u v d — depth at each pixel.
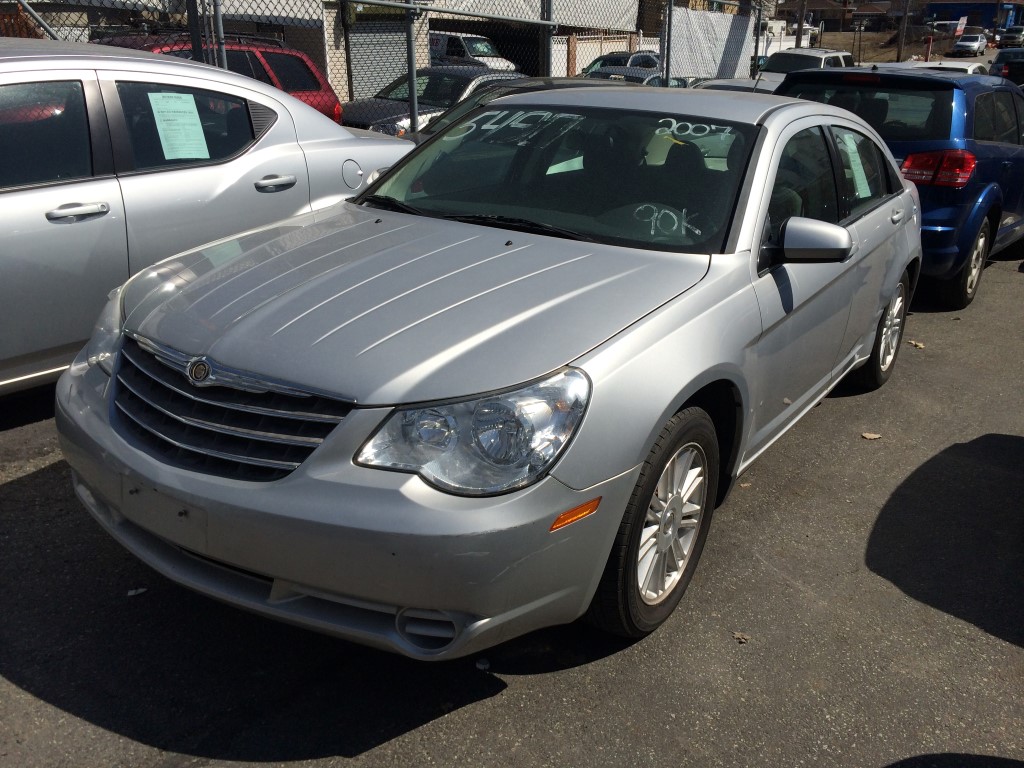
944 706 2.95
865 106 7.17
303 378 2.56
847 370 4.83
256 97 5.35
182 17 9.91
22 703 2.75
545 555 2.53
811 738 2.78
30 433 4.50
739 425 3.38
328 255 3.29
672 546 3.15
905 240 5.15
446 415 2.47
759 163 3.66
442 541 2.37
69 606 3.22
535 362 2.60
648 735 2.75
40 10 8.98
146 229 4.72
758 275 3.43
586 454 2.58
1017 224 8.18
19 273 4.27
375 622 2.53
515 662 3.03
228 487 2.53
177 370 2.77
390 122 11.38
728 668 3.06
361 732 2.71
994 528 4.07
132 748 2.61
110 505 2.87
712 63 16.39
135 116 4.78
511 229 3.53
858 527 4.03
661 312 2.95
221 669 2.95
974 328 7.02
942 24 56.91
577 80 9.07
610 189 3.65
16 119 4.35
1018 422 5.25
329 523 2.40
